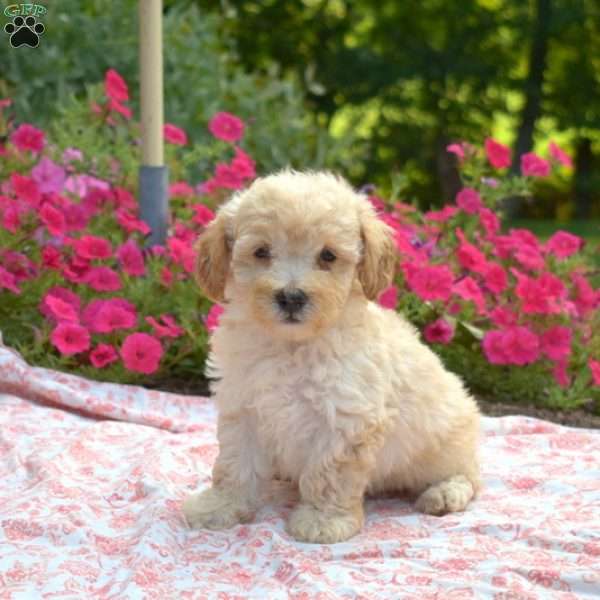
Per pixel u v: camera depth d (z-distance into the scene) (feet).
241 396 3.06
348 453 3.01
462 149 4.96
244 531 3.03
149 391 4.18
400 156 10.03
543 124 10.52
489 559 2.89
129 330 4.40
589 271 4.77
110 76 4.82
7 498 3.22
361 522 3.10
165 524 3.01
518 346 4.29
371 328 3.09
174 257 4.41
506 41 9.95
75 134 5.01
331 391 2.98
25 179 4.42
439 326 4.37
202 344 4.37
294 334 2.91
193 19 7.27
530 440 3.80
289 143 6.90
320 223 2.96
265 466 3.14
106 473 3.44
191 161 5.15
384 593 2.71
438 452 3.26
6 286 4.25
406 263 4.35
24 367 4.05
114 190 4.73
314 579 2.76
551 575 2.76
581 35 10.09
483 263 4.43
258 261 3.01
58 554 2.88
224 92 6.93
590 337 4.56
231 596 2.72
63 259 4.52
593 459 3.64
